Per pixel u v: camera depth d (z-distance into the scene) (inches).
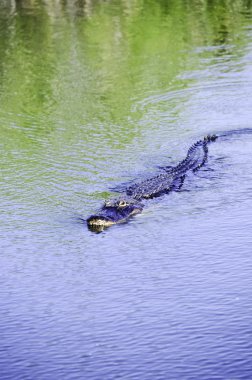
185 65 4933.6
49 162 3417.8
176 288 2304.4
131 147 3602.4
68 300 2269.9
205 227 2709.2
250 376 1877.5
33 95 4495.6
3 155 3523.6
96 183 3157.0
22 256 2559.1
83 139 3730.3
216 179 3149.6
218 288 2287.2
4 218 2837.1
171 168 3326.8
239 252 2508.6
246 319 2111.2
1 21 5949.8
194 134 3762.3
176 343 2020.2
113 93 4488.2
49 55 5201.8
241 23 5762.8
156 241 2625.5
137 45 5349.4
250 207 2856.8
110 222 2758.4
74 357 1988.2
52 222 2795.3
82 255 2549.2
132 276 2395.4
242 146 3553.2
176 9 6176.2
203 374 1892.2
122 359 1967.3
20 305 2255.2
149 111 4158.5
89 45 5374.0
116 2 6412.4
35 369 1946.4
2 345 2052.2
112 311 2194.9
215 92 4411.9
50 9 6245.1
